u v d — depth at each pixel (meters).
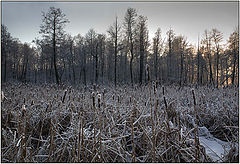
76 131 2.74
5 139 2.83
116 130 3.23
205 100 6.80
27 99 5.88
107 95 6.33
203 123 5.01
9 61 32.53
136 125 3.35
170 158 2.59
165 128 2.92
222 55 24.78
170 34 26.98
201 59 28.08
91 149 2.57
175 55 29.31
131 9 21.62
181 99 6.72
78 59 34.22
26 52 35.25
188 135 2.86
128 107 4.34
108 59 36.25
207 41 25.45
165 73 27.83
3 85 10.22
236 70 20.81
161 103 5.61
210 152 3.06
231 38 21.03
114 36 22.22
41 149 2.67
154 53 26.36
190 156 2.51
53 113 3.97
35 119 4.00
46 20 19.84
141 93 7.00
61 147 2.67
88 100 5.18
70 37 30.75
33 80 36.50
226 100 6.52
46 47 21.42
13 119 3.92
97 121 3.38
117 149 2.64
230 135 4.14
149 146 2.68
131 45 22.53
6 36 22.75
